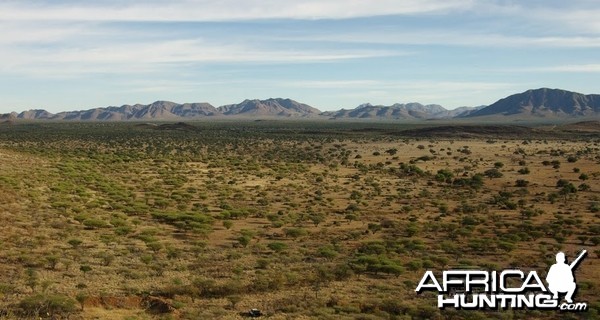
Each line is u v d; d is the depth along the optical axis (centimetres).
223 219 7325
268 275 4447
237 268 4619
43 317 3331
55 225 6119
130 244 5553
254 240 6091
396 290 4228
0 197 7169
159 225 6750
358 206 8712
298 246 5781
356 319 3481
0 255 4684
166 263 4778
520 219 7712
